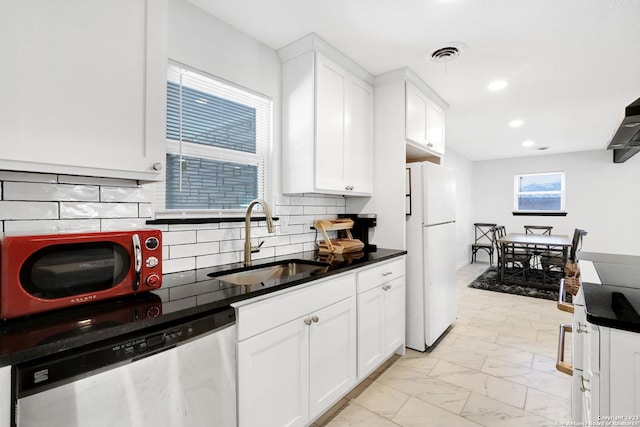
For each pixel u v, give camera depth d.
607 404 0.90
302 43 2.02
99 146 1.09
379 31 1.91
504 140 4.91
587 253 2.24
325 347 1.65
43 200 1.21
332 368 1.70
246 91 1.96
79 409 0.81
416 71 2.47
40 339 0.79
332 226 2.32
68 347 0.79
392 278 2.29
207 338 1.09
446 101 3.12
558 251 5.29
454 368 2.31
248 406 1.24
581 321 1.38
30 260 0.88
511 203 6.62
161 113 1.25
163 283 1.38
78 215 1.29
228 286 1.33
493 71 2.45
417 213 2.58
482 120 3.78
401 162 2.49
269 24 1.85
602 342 0.91
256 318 1.27
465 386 2.08
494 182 6.82
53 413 0.77
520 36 1.95
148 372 0.93
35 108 0.96
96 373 0.83
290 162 2.13
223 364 1.14
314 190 2.01
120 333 0.88
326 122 2.09
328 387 1.67
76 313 0.98
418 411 1.82
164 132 1.26
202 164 1.77
